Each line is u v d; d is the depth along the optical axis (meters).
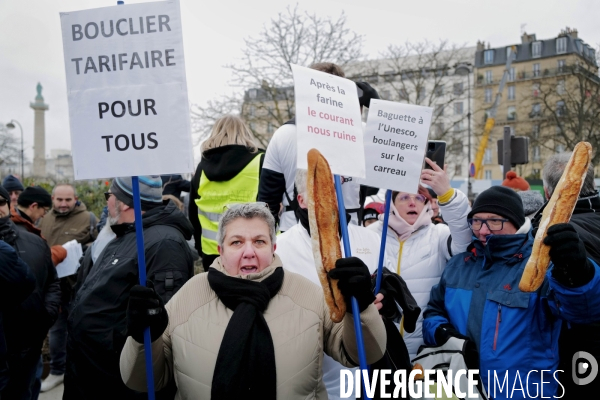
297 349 2.22
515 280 2.75
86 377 3.06
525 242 2.84
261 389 2.14
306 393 2.23
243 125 3.82
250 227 2.37
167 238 3.09
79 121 2.23
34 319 3.87
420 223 3.34
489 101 61.03
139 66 2.22
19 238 4.06
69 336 3.12
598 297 2.30
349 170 2.36
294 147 3.24
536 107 51.41
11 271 3.17
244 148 3.74
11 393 3.73
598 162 22.98
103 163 2.23
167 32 2.21
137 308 2.06
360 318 2.17
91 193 11.14
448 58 26.59
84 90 2.23
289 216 3.33
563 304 2.41
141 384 2.28
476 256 3.00
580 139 24.52
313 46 18.91
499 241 2.82
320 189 2.18
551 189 3.20
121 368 2.28
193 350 2.21
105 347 2.99
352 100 2.46
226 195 3.74
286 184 3.32
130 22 2.22
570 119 25.05
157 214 3.25
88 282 3.15
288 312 2.29
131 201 3.22
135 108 2.22
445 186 3.15
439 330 2.89
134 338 2.08
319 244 2.13
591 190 3.11
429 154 3.28
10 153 39.34
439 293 3.07
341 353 2.38
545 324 2.66
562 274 2.30
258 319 2.21
